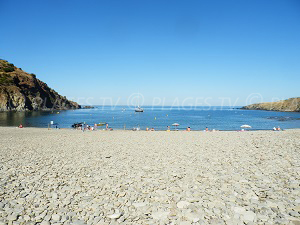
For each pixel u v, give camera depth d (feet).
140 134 125.80
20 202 27.30
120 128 207.92
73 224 22.12
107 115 435.53
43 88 549.95
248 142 80.12
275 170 39.88
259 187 31.27
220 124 255.50
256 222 21.76
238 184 32.83
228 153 58.44
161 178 36.60
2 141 89.71
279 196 27.78
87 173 40.50
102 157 56.03
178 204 26.27
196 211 24.45
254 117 384.47
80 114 458.09
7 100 416.26
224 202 26.61
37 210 25.18
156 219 22.98
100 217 23.49
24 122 248.32
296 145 67.46
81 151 65.72
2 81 434.30
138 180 35.81
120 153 61.82
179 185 33.04
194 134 122.52
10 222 22.30
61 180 36.09
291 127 216.74
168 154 59.31
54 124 235.40
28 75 519.19
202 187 31.94
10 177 37.50
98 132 142.20
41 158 54.80
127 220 22.86
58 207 26.05
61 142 87.92
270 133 116.98
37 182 34.99
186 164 46.68
